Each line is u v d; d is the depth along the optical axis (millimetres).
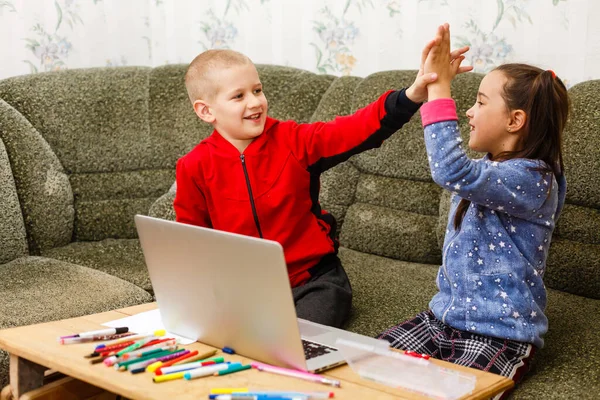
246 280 1114
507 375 1315
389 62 2342
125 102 2416
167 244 1216
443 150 1347
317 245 1665
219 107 1620
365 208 2123
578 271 1751
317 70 2486
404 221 2039
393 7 2297
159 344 1219
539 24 2080
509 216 1410
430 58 1371
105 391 1389
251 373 1114
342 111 2164
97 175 2393
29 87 2383
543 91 1387
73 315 1687
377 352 1186
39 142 2277
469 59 2207
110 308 1759
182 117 2393
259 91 1644
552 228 1456
